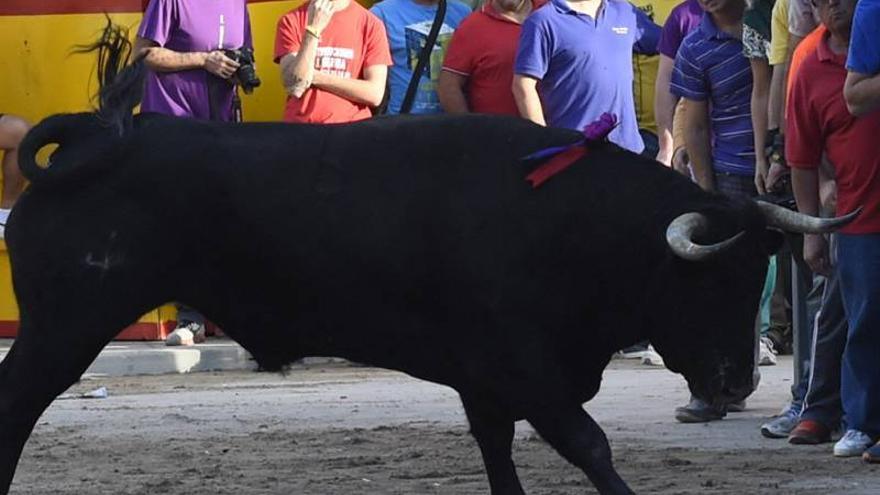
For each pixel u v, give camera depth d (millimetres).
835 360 25797
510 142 19484
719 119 29281
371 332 19688
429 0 35594
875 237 23766
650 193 19219
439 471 23953
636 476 23281
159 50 33969
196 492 22469
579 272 19188
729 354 18984
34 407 19922
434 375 19953
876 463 24125
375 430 27781
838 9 23500
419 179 19359
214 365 38062
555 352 19312
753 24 28203
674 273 18922
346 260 19344
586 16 29094
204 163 19484
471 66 31516
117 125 19656
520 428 28359
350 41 34094
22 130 39312
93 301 19578
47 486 22984
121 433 27891
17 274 19812
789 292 38000
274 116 39875
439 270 19234
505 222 19125
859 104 22859
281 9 39531
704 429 27641
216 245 19547
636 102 35688
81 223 19547
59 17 40438
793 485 22531
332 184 19422
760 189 28297
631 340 19609
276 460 25016
